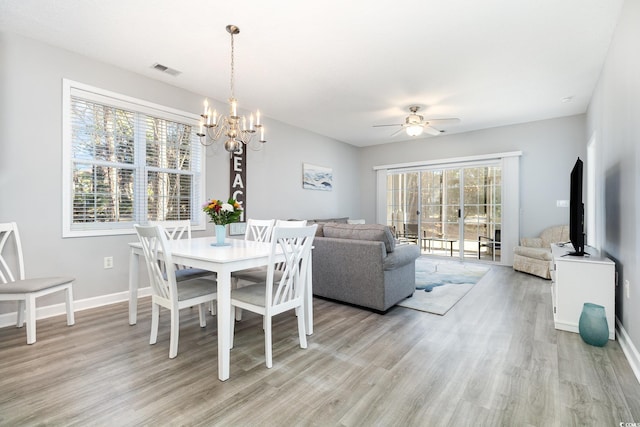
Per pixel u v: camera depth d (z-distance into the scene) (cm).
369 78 352
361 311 302
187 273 272
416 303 325
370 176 722
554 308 278
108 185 325
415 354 212
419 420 145
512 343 228
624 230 229
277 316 289
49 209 283
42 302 277
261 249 233
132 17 242
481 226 574
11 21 247
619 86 243
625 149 227
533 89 381
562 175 495
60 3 225
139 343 226
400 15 237
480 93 396
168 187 375
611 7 226
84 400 158
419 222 652
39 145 277
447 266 528
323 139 624
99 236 314
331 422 144
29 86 271
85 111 307
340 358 206
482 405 156
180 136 386
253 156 477
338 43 278
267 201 502
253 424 142
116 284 325
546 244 489
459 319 279
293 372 188
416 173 656
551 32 258
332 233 337
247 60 310
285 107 454
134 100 337
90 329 251
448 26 251
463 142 592
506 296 350
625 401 158
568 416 147
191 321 272
